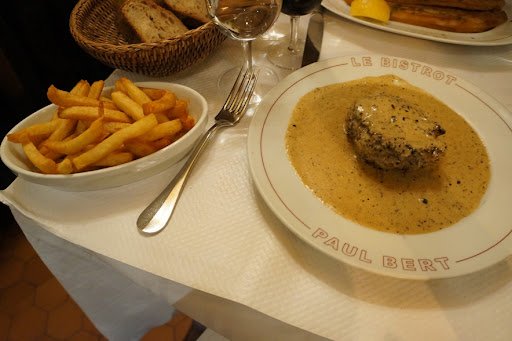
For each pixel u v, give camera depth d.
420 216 0.69
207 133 0.85
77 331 1.60
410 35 1.12
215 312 0.67
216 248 0.68
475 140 0.82
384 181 0.75
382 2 1.17
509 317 0.59
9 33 1.67
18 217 0.75
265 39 1.18
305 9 0.98
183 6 1.08
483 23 1.12
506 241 0.63
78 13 1.03
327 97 0.91
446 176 0.76
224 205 0.74
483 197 0.72
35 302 1.68
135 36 1.01
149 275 0.66
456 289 0.62
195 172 0.79
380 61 0.99
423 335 0.57
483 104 0.88
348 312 0.60
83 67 1.95
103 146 0.68
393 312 0.60
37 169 0.74
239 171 0.80
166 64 0.95
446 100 0.91
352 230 0.66
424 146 0.73
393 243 0.64
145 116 0.73
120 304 0.95
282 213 0.66
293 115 0.86
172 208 0.72
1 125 1.78
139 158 0.75
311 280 0.64
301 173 0.75
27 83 1.80
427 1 1.18
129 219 0.72
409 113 0.79
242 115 0.91
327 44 1.15
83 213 0.72
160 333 1.61
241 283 0.63
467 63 1.09
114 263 0.70
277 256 0.67
